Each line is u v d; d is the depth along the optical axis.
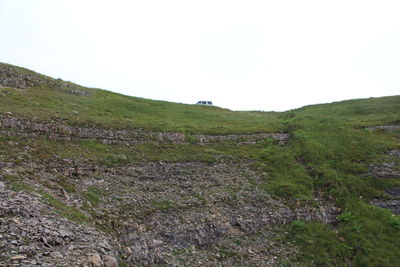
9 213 11.90
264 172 29.05
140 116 38.81
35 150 21.00
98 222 15.73
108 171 22.28
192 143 33.28
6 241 10.12
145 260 15.31
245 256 18.30
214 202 22.08
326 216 24.05
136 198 19.59
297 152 33.38
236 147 34.59
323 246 20.62
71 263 10.22
